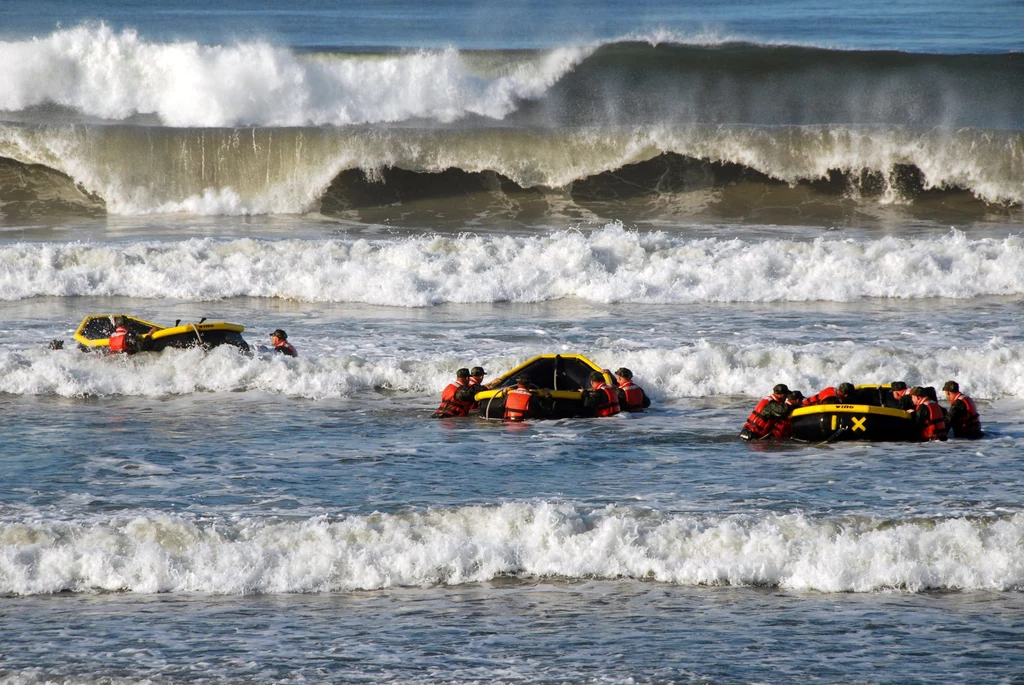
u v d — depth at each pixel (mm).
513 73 147500
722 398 64812
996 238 106625
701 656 34531
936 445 55562
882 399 58906
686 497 47969
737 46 164625
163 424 59000
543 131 124688
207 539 42844
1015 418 60531
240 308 84750
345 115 137000
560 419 60469
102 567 40906
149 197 120688
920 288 88562
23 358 68062
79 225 111688
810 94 145250
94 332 70188
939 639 35719
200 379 66188
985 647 35094
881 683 32812
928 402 56406
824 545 42094
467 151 124625
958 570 40438
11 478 50156
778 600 39000
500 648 35188
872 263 91812
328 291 87875
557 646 35312
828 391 58219
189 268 91750
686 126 125750
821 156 124125
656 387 65375
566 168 125000
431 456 53812
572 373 63438
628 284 88750
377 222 114375
